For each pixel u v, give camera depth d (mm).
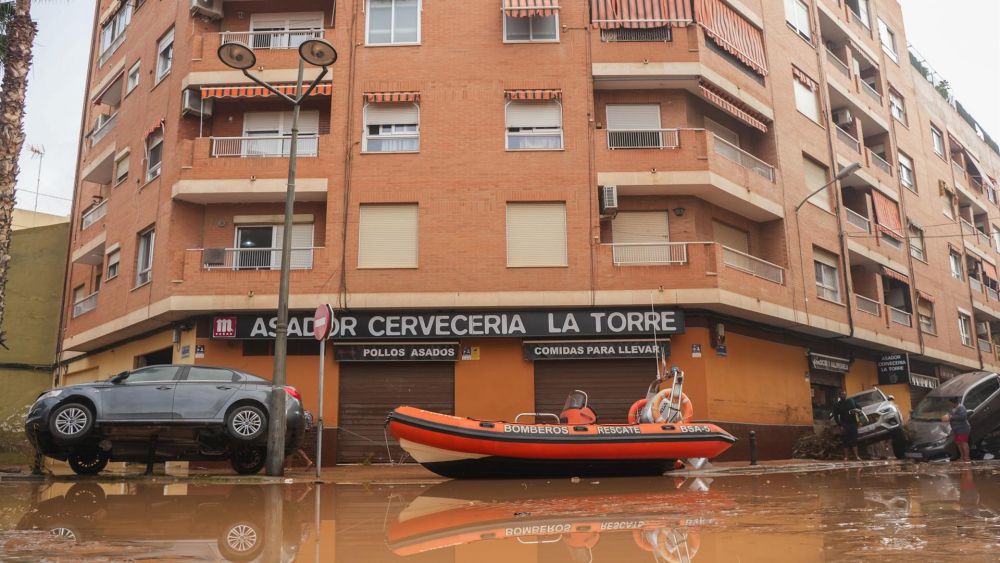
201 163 18500
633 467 12156
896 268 26859
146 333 20516
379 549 5352
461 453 11336
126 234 21266
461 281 17719
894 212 27797
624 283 17766
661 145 19266
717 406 18078
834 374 23453
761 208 20125
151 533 6043
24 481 10805
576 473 11938
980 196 37781
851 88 26781
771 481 11273
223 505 7926
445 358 17547
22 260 26375
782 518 6770
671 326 17656
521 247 18047
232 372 12312
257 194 18469
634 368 17938
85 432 11383
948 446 19000
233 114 19844
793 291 20562
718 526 6266
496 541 5648
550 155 18469
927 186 31578
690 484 10703
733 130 21484
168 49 21609
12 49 15680
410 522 6707
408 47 19078
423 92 18781
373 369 17781
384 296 17547
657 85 19609
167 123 20109
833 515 6984
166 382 11930
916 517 6812
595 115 19609
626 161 18594
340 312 17703
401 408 11516
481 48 19078
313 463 17109
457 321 17594
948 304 31078
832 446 19266
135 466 16531
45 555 5012
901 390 27234
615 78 19188
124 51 24453
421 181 18250
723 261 18141
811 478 11914
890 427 19016
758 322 20188
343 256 17812
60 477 11242
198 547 5406
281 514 7230
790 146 22125
